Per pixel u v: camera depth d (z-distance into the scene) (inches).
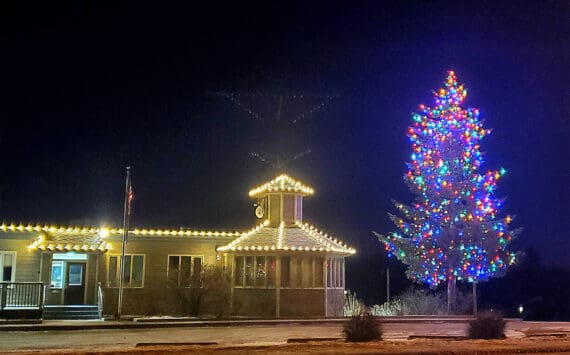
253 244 1254.3
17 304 1040.2
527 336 816.9
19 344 760.3
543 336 800.3
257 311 1229.7
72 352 576.4
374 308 1391.5
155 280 1263.5
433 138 1360.7
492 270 1322.6
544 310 2128.4
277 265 1235.9
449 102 1365.7
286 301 1231.5
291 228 1331.2
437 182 1343.5
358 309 1256.8
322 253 1253.1
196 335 878.4
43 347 724.0
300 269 1252.5
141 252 1268.5
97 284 1200.2
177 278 1241.4
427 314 1328.7
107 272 1243.8
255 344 680.4
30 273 1168.2
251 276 1250.6
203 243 1306.6
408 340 722.8
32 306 1043.9
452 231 1337.4
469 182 1339.8
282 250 1232.2
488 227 1334.9
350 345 629.9
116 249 1254.9
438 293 1526.8
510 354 584.4
